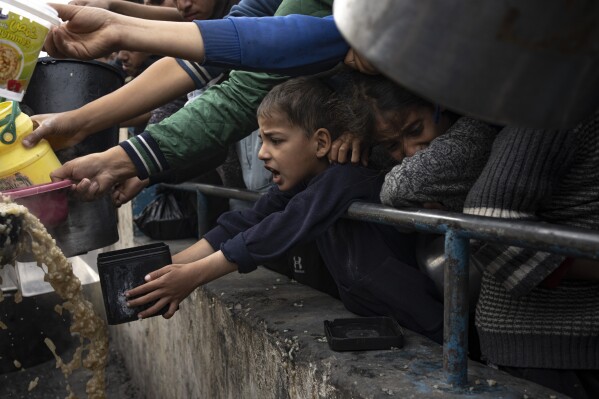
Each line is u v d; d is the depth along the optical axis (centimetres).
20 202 143
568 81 65
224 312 182
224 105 162
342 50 132
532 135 109
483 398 104
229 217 172
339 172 146
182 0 222
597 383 121
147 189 319
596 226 117
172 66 161
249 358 165
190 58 128
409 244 153
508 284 112
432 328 143
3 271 179
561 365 117
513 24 62
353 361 123
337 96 148
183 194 299
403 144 140
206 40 125
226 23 127
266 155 154
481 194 111
